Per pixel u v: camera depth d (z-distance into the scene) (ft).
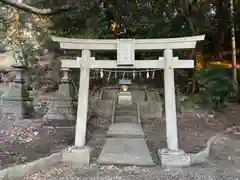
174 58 18.38
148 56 43.60
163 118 35.68
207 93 37.22
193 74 42.91
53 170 15.34
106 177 14.11
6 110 31.42
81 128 18.17
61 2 35.29
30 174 14.42
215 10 49.62
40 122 30.25
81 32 42.24
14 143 21.36
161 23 43.16
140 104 37.60
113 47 18.78
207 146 20.62
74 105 35.91
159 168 16.03
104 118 35.17
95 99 40.04
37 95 45.27
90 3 28.19
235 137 25.23
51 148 19.66
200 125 29.94
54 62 53.26
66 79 35.04
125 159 17.92
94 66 18.86
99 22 43.29
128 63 18.37
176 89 41.83
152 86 48.47
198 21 41.78
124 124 31.07
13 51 55.57
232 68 40.70
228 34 51.42
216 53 51.93
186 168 16.05
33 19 51.29
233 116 33.22
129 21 45.98
